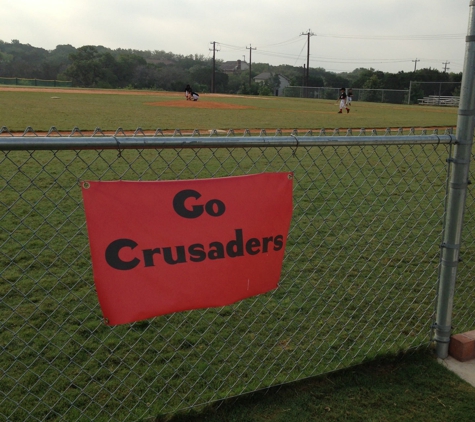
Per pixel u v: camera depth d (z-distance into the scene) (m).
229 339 3.51
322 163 10.66
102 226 2.28
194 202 2.44
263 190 2.60
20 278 4.35
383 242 5.80
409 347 3.32
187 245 2.46
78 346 3.36
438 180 9.43
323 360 3.25
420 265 5.14
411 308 4.14
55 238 5.34
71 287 4.24
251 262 2.64
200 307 2.55
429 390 2.92
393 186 8.70
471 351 3.29
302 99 61.19
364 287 4.51
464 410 2.73
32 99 31.31
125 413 2.69
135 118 20.17
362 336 3.62
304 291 4.37
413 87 61.09
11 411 2.68
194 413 2.65
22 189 7.35
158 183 2.36
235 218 2.55
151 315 2.44
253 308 4.01
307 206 7.08
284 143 2.62
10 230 5.51
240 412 2.68
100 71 92.06
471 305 4.25
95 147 2.20
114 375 3.04
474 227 6.53
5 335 3.45
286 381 2.94
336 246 5.58
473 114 3.00
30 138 2.08
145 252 2.38
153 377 3.03
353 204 7.33
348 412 2.68
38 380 2.94
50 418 2.64
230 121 20.53
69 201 6.80
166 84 95.31
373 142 2.86
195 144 2.39
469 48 2.90
